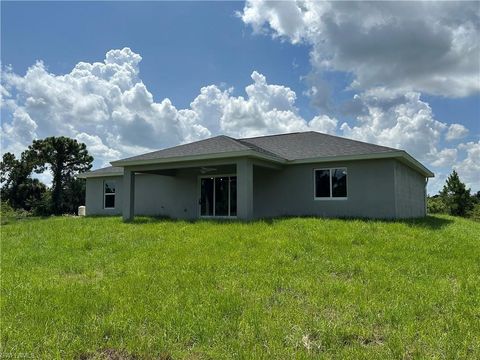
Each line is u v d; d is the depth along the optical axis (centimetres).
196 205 1841
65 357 371
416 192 1905
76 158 3919
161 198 1962
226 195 1747
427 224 1319
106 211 2250
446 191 3544
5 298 560
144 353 381
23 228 1418
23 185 3744
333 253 821
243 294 567
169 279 651
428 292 567
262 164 1479
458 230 1252
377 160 1436
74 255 901
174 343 405
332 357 373
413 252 830
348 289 581
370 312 486
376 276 655
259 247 890
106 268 762
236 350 383
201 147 1541
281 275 669
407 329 431
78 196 3922
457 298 544
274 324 446
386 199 1413
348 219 1345
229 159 1420
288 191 1608
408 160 1475
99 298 551
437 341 403
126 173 1638
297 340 407
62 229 1316
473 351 385
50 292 588
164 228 1227
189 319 463
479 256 811
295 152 1647
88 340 410
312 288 591
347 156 1453
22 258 877
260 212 1662
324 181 1542
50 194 3803
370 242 927
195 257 812
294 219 1300
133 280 648
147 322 462
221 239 984
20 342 402
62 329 440
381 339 419
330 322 452
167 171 1844
